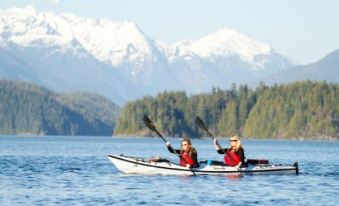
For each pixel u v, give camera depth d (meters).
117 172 80.19
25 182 68.31
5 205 53.03
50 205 52.97
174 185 64.69
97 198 56.50
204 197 57.47
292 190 62.44
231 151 73.00
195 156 72.38
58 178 72.44
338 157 139.38
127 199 56.06
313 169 90.38
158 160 72.94
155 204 53.66
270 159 128.50
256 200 56.19
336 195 59.59
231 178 70.25
